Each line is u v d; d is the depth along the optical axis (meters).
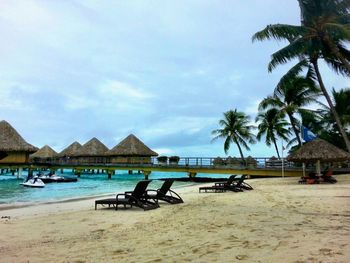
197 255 4.60
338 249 4.45
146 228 7.24
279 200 11.59
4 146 41.00
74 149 56.25
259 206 10.15
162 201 12.96
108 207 11.57
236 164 33.28
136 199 10.59
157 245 5.41
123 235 6.53
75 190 23.25
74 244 5.80
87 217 9.27
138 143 50.22
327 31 18.58
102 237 6.41
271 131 37.41
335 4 18.05
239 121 39.12
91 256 4.85
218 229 6.52
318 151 20.03
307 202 10.63
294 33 18.44
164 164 36.69
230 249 4.82
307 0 18.52
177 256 4.62
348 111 29.78
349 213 8.05
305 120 31.02
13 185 29.36
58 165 45.34
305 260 4.03
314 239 5.14
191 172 34.94
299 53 19.33
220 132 39.69
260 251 4.61
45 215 9.98
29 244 5.95
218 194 15.46
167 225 7.45
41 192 21.77
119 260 4.56
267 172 30.00
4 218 9.52
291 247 4.71
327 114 30.94
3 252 5.33
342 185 17.70
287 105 30.81
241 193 15.35
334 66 21.70
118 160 49.50
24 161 43.41
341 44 20.03
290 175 29.11
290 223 6.77
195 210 9.79
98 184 30.67
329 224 6.50
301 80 29.05
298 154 20.52
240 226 6.71
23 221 8.70
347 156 19.66
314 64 22.05
